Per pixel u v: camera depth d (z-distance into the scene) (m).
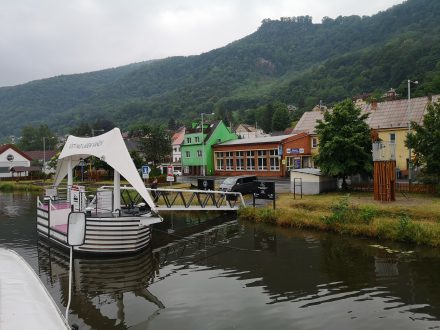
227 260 14.44
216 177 46.81
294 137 42.50
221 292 11.16
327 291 10.92
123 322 9.38
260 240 17.14
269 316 9.43
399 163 35.97
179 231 19.94
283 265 13.47
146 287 11.80
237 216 22.62
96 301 10.77
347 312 9.51
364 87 130.25
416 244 15.14
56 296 11.20
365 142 25.59
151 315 9.73
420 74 96.75
